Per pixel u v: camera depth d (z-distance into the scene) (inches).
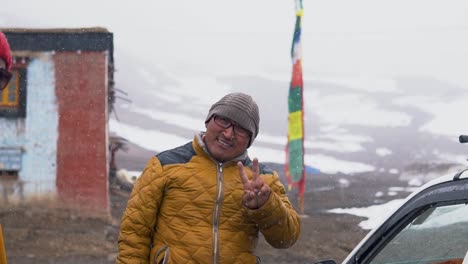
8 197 908.6
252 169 134.6
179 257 136.7
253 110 140.4
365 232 859.4
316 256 734.5
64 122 924.0
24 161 914.1
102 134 924.6
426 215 123.3
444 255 116.5
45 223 863.1
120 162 1407.5
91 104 924.6
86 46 922.1
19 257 709.9
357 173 1695.4
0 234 126.9
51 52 921.5
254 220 137.3
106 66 924.6
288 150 892.6
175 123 2187.5
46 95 922.1
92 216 896.3
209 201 138.0
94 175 917.2
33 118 921.5
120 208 911.0
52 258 713.0
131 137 1839.3
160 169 139.7
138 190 141.0
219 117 138.9
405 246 125.1
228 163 140.5
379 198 1189.7
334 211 1007.0
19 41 917.8
